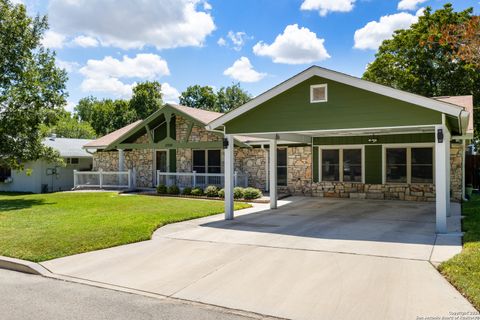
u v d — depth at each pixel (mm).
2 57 15781
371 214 11180
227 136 10680
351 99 8953
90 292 5121
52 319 4223
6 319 4227
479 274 5047
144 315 4312
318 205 13469
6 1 16156
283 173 17281
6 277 5910
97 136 49969
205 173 17984
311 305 4430
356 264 5898
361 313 4152
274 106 9969
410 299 4469
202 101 50219
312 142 16375
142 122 18625
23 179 22891
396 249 6738
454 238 7547
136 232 8391
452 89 23000
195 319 4191
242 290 4996
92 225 9211
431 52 22953
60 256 6801
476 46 10641
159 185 17719
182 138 19172
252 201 14594
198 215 10938
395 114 8477
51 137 26969
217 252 6906
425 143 14109
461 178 13734
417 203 13633
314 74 9266
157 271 5930
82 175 20641
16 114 15758
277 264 6062
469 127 11367
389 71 25109
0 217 10906
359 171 15531
